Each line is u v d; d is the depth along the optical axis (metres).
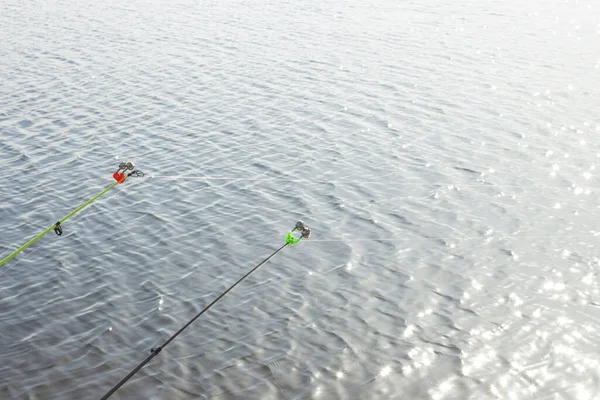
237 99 33.72
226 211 23.75
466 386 16.14
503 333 17.92
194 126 30.50
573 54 41.72
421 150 28.52
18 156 27.47
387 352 17.22
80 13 50.25
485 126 30.97
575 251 21.58
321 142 29.14
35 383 16.17
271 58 40.06
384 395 15.88
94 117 31.39
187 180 25.80
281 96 34.19
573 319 18.47
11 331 17.88
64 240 21.95
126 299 19.20
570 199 24.80
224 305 18.95
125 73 37.22
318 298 19.27
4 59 39.41
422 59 40.41
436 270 20.59
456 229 22.80
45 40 43.34
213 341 17.58
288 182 25.77
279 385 16.16
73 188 25.14
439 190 25.31
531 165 27.34
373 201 24.52
